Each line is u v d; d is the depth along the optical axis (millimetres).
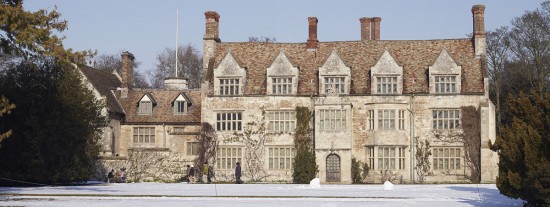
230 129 51125
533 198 23172
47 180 40562
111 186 40375
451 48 51719
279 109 50594
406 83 50094
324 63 50625
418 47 52250
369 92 49938
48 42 26953
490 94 65375
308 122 50094
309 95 50312
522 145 23844
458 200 28438
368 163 49375
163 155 51156
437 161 48969
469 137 48531
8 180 39719
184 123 54469
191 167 49156
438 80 49531
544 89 56812
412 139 49125
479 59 50656
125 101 56250
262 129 50625
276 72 51000
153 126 54875
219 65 51625
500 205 26109
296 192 33906
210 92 51500
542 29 57000
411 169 48844
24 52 27766
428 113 49219
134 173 50844
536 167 22688
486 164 47625
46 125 39188
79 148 41719
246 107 51000
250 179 50281
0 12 25531
